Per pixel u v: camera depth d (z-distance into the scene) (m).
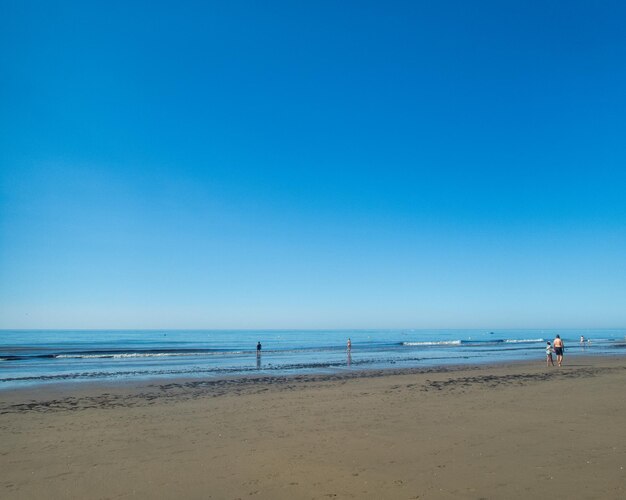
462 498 5.46
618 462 6.81
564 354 44.44
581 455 7.21
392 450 7.70
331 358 38.88
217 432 9.46
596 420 10.05
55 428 10.15
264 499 5.59
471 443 8.08
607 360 33.03
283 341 98.69
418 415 10.91
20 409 13.02
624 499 5.34
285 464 7.01
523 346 67.88
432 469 6.61
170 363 33.78
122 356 44.28
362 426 9.74
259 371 25.84
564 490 5.66
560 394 14.30
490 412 11.17
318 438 8.70
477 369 25.61
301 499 5.56
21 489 6.12
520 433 8.81
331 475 6.44
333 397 14.42
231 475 6.54
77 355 46.09
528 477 6.17
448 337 136.38
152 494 5.85
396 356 41.66
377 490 5.80
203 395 15.67
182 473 6.68
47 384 19.58
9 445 8.54
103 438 9.07
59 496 5.86
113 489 6.06
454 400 13.30
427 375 21.95
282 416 11.16
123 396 15.70
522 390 15.43
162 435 9.26
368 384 18.20
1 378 22.52
